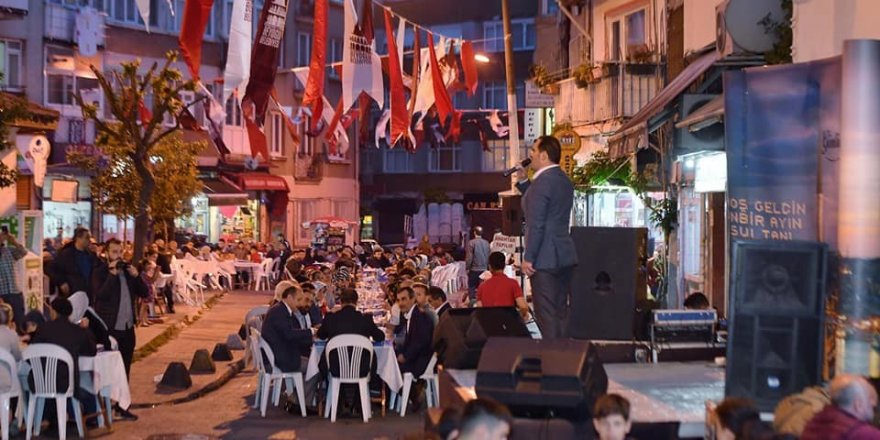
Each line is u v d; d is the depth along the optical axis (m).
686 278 17.75
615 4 27.56
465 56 26.86
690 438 6.57
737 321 6.66
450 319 8.50
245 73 14.96
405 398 13.26
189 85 22.95
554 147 8.89
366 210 61.22
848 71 7.85
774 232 8.19
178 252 32.31
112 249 13.70
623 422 5.98
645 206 20.41
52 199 26.11
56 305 11.87
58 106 38.34
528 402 6.27
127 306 13.72
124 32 41.69
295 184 50.09
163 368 17.34
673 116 16.81
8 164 23.75
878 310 7.75
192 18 14.47
